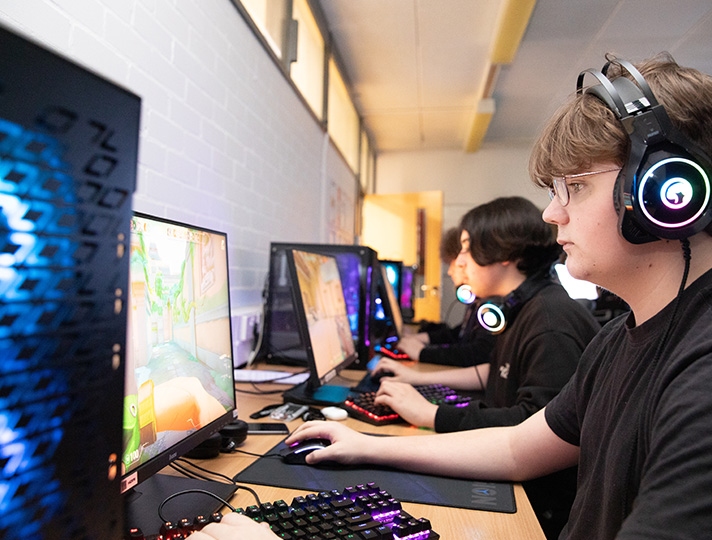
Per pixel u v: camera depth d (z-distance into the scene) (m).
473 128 5.27
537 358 1.11
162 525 0.59
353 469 0.85
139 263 0.66
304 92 3.17
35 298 0.21
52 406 0.22
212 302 0.89
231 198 1.99
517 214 1.40
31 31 0.96
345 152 4.70
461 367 2.12
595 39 3.65
